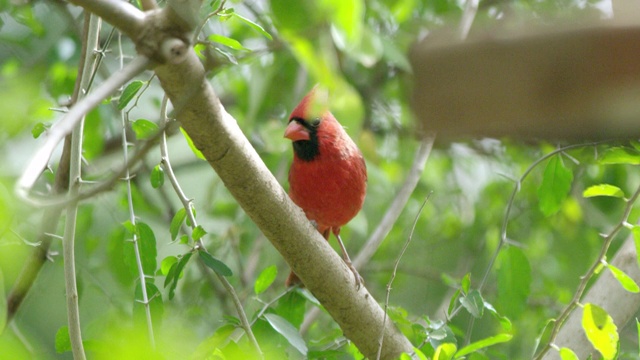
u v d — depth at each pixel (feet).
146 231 22.89
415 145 37.29
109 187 12.09
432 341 23.18
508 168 37.73
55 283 28.07
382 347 23.08
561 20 9.67
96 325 25.09
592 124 9.45
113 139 33.40
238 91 32.76
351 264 29.43
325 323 33.78
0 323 18.11
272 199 19.44
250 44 30.30
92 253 32.50
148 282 22.36
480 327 31.65
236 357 19.95
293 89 33.45
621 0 9.17
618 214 35.22
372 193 37.86
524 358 31.48
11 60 31.55
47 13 32.40
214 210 37.04
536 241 37.32
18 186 10.87
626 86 9.07
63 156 23.40
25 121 21.93
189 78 14.57
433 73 9.50
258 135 35.65
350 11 10.05
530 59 9.21
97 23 21.84
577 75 9.18
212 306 33.58
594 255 35.88
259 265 37.24
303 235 20.65
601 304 24.32
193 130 16.92
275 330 23.24
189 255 22.21
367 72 36.17
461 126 9.60
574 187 35.04
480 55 9.30
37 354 12.67
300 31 10.43
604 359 19.29
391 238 39.17
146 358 11.77
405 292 38.24
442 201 39.47
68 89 31.99
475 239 38.47
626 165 34.83
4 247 18.24
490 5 29.60
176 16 12.70
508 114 9.40
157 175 22.71
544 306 33.30
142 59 12.64
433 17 32.19
